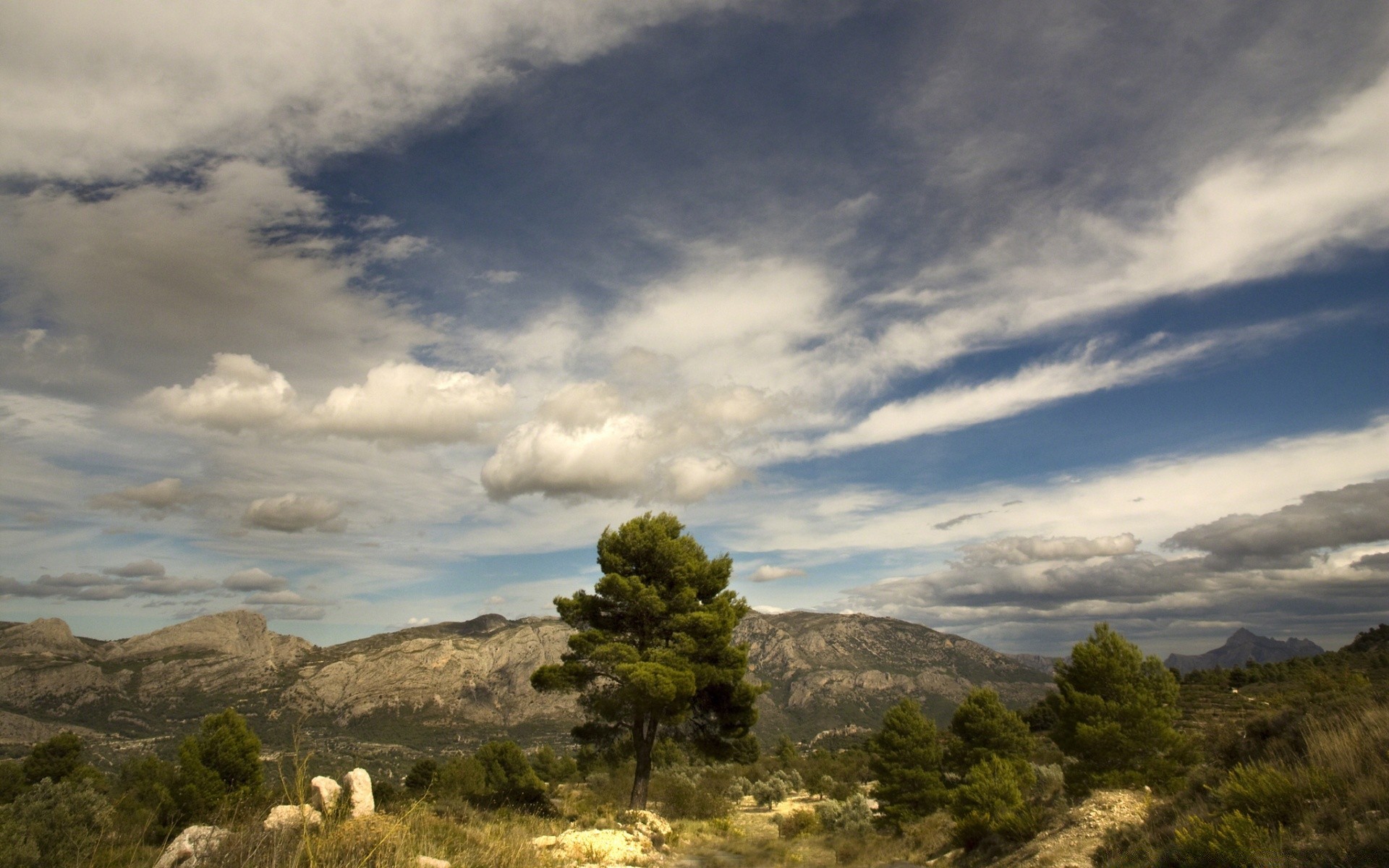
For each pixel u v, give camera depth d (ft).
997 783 70.33
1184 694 163.22
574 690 88.99
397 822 32.86
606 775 134.21
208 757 90.84
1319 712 37.52
